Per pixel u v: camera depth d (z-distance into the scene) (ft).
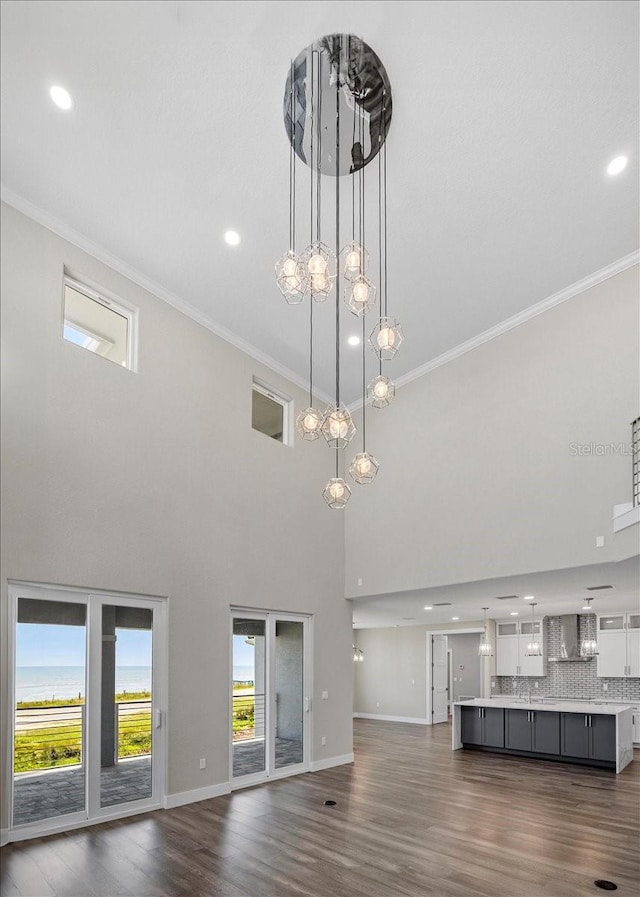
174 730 20.94
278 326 25.71
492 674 46.01
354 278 14.01
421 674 50.67
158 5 13.02
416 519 28.19
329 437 15.46
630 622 39.22
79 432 19.36
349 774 26.63
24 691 16.99
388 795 22.56
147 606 20.97
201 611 22.74
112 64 14.42
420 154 16.88
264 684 25.70
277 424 29.76
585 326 22.82
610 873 14.74
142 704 20.22
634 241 20.67
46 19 13.38
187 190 18.33
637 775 27.27
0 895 13.17
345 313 24.72
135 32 13.65
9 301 17.97
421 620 46.19
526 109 15.43
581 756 29.84
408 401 29.58
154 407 22.20
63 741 17.76
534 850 16.38
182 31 13.60
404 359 28.50
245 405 26.53
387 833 17.70
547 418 23.63
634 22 13.28
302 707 27.58
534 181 17.87
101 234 20.20
